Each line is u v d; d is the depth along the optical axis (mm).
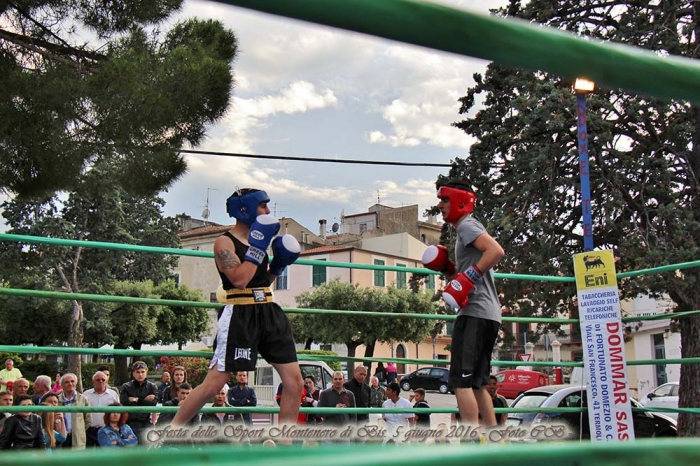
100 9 7496
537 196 12578
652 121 12219
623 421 5348
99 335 26891
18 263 24094
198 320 31672
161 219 31344
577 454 574
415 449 550
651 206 12172
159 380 24188
